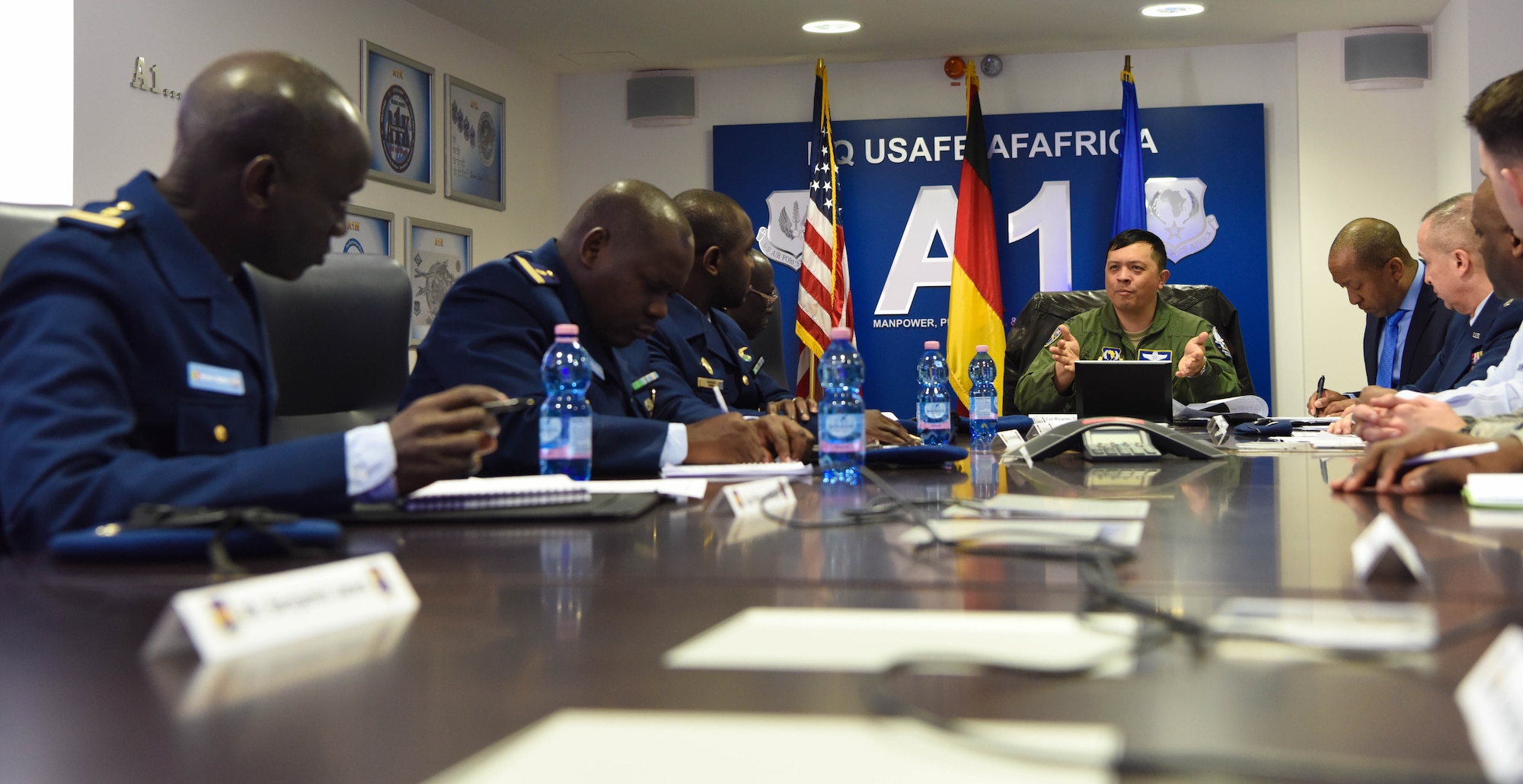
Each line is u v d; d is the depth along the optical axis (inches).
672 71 251.9
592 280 82.0
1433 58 221.0
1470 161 200.1
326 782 16.5
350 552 38.7
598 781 16.3
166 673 22.8
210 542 35.9
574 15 210.8
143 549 35.5
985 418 118.4
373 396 82.7
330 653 24.3
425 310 206.7
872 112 247.1
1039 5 207.5
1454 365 130.2
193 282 49.1
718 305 126.6
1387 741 17.3
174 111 147.6
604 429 69.9
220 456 43.9
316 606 26.5
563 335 70.8
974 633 25.2
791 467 68.5
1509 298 84.0
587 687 21.3
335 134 52.2
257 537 36.7
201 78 51.6
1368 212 226.7
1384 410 69.1
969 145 235.8
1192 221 235.5
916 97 245.8
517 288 77.7
